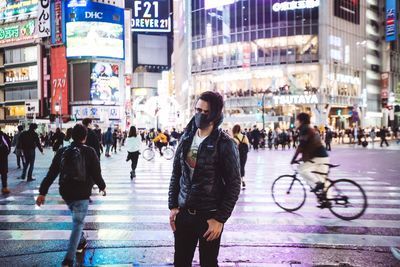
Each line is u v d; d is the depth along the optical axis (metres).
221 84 67.00
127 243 6.35
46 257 5.74
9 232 7.13
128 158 14.92
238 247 6.10
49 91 80.88
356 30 67.31
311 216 8.28
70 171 5.15
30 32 84.19
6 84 89.00
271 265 5.29
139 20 114.06
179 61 97.38
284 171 17.11
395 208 9.09
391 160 22.48
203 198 3.15
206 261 3.25
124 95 79.19
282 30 61.53
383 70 79.88
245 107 62.69
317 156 8.32
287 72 61.22
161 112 56.62
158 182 13.98
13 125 87.88
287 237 6.68
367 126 71.56
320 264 5.36
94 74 75.44
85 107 75.25
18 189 12.20
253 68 63.25
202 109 3.16
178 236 3.25
